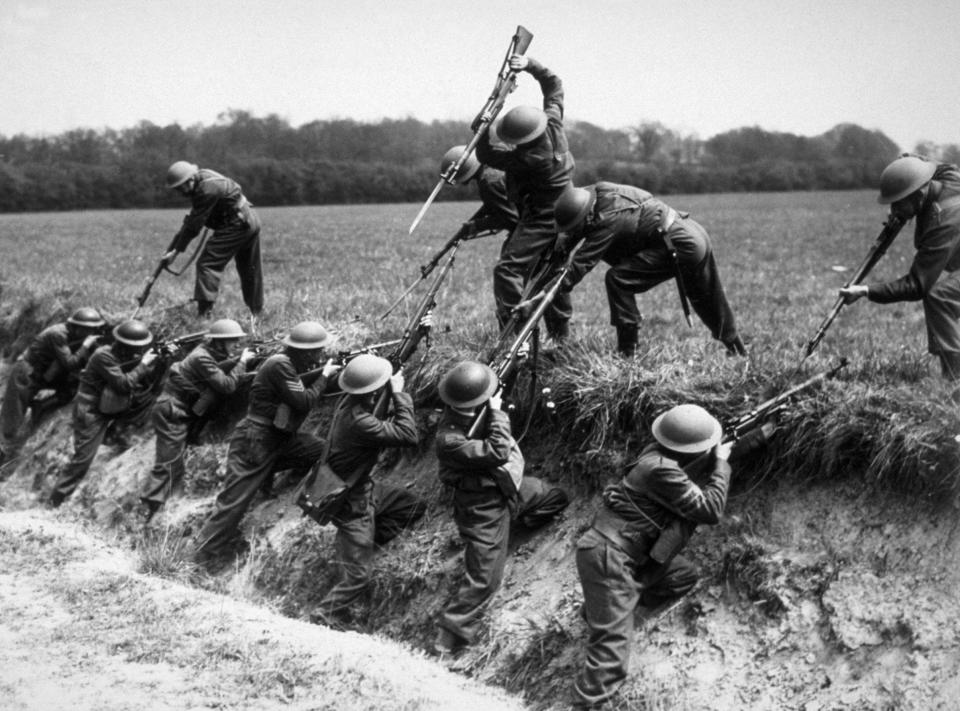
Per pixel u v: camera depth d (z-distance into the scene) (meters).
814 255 21.31
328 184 56.47
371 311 12.45
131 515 11.27
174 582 9.40
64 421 13.41
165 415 11.05
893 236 7.92
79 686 7.18
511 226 9.97
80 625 8.28
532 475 8.77
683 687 6.94
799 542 7.18
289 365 9.89
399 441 8.70
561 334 9.77
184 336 12.48
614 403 8.27
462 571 8.43
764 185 60.31
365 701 6.92
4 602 8.87
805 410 7.40
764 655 6.84
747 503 7.55
